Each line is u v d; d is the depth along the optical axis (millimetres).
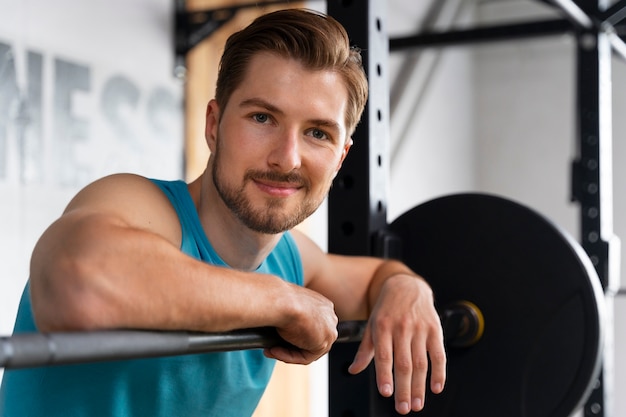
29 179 2699
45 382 1063
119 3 3012
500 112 5258
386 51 1382
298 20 1006
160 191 1095
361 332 1171
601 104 2389
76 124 2852
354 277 1329
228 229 1125
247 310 885
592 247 2352
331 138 1044
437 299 1430
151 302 822
